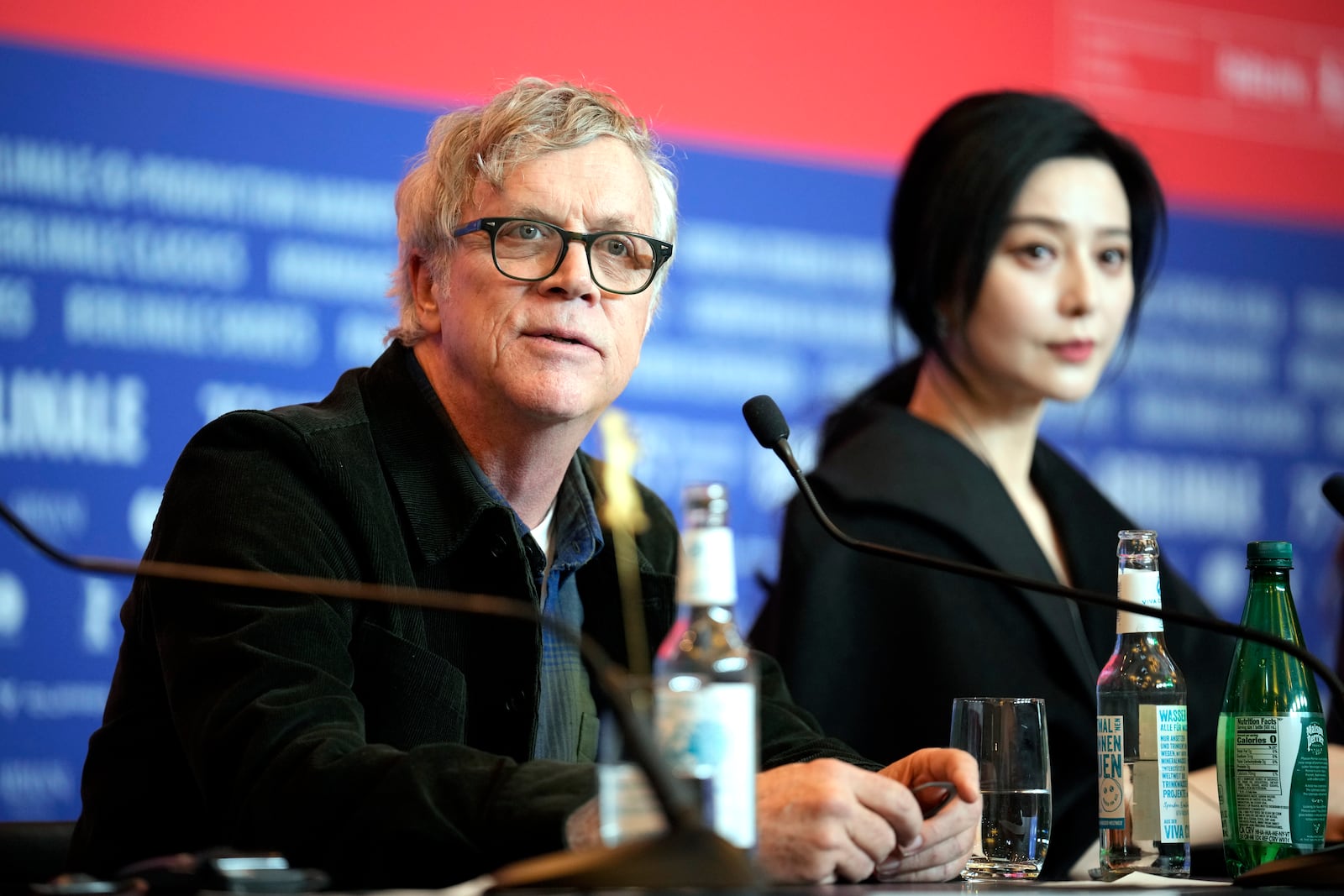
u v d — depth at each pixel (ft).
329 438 19.65
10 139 33.71
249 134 35.78
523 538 21.08
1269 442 46.47
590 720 21.53
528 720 19.94
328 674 17.02
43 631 33.35
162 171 34.96
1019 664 27.45
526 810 13.87
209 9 35.60
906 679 27.50
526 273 20.71
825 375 41.19
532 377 20.48
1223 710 17.46
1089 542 29.96
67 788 33.40
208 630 17.44
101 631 33.91
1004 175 30.63
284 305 35.91
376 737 19.04
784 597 28.17
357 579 19.21
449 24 37.96
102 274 34.27
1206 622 16.14
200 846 18.90
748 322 40.32
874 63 42.47
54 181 33.99
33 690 33.19
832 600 27.63
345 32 36.88
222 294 35.29
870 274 41.96
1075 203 30.99
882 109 42.52
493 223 20.72
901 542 27.99
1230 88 46.91
